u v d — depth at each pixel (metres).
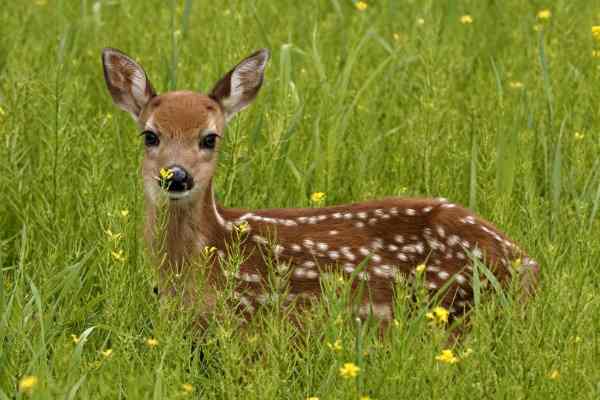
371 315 10.48
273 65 15.91
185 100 11.52
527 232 11.97
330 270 11.13
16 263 12.10
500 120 13.44
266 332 10.88
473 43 17.34
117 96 12.19
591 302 10.34
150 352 9.82
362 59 16.39
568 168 13.71
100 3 17.34
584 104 14.72
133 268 11.33
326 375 9.66
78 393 9.40
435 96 13.97
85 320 10.79
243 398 9.29
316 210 11.81
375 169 13.79
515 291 10.45
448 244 11.34
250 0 15.97
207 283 11.13
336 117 13.93
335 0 17.06
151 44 16.22
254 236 11.42
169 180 10.89
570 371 9.48
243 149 13.35
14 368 9.64
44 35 16.78
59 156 12.59
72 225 12.28
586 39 16.67
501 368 9.87
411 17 17.80
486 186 12.90
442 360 9.15
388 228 11.54
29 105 14.00
